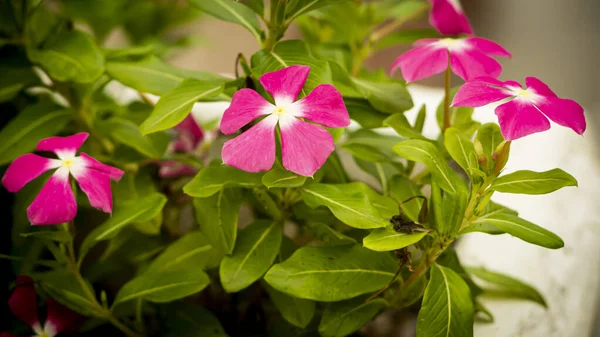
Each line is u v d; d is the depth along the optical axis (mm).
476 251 444
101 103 477
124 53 406
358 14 473
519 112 332
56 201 349
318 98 340
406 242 341
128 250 430
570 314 424
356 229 387
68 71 394
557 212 458
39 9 493
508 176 346
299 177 350
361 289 360
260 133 337
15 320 420
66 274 381
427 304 347
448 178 351
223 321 435
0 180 435
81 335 422
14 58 426
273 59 366
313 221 385
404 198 383
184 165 447
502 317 419
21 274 387
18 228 407
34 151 415
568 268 439
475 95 339
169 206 449
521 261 440
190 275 381
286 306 380
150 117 360
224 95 394
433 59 370
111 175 359
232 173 369
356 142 403
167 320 401
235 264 368
